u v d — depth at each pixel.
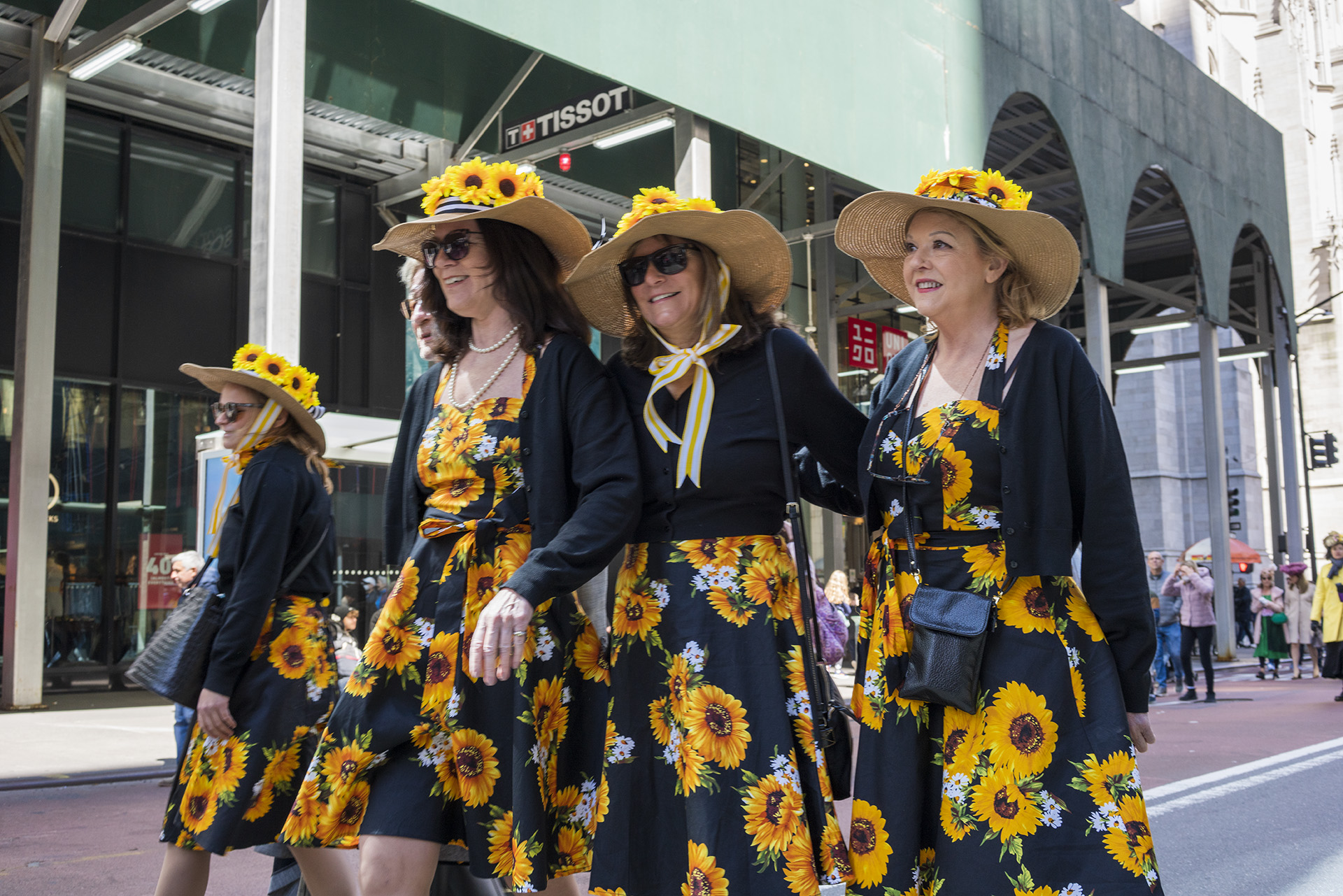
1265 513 43.69
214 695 2.65
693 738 2.14
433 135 15.16
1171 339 40.62
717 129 18.48
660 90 11.55
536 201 2.36
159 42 12.49
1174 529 39.50
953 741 2.05
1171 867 4.64
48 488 12.94
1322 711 11.35
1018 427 2.10
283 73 9.09
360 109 14.31
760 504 2.27
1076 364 2.12
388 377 17.30
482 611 2.13
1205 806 6.00
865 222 2.52
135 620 14.44
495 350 2.39
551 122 14.05
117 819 6.06
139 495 14.58
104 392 14.37
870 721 2.16
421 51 14.91
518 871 2.08
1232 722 10.42
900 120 14.89
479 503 2.28
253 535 2.73
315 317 16.59
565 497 2.28
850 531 21.78
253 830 2.68
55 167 12.20
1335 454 32.22
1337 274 47.12
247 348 3.01
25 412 11.91
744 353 2.36
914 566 2.15
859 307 21.53
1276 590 17.06
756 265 2.42
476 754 2.16
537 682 2.20
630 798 2.19
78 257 14.26
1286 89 49.50
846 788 2.23
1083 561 2.08
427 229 2.45
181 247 15.20
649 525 2.29
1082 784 1.96
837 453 2.45
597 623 2.48
